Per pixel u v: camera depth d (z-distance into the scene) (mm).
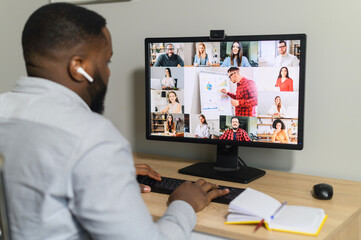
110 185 709
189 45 1399
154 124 1504
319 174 1438
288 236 909
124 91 1770
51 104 774
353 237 1110
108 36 905
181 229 878
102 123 757
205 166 1501
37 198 720
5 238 660
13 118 765
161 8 1635
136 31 1703
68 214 740
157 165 1558
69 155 702
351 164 1376
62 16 800
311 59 1396
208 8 1543
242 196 1046
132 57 1728
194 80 1411
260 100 1326
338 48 1344
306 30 1388
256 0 1453
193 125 1440
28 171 719
